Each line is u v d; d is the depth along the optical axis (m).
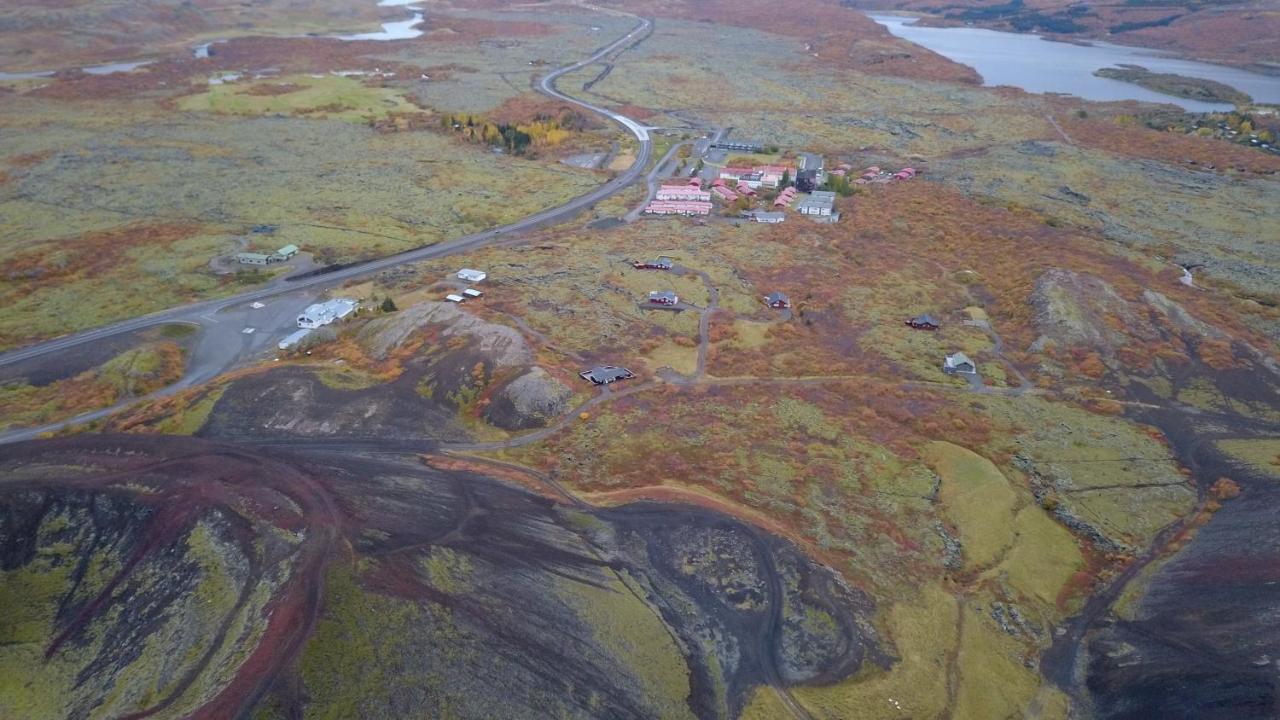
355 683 38.50
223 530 48.25
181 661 41.44
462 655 40.59
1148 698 42.88
